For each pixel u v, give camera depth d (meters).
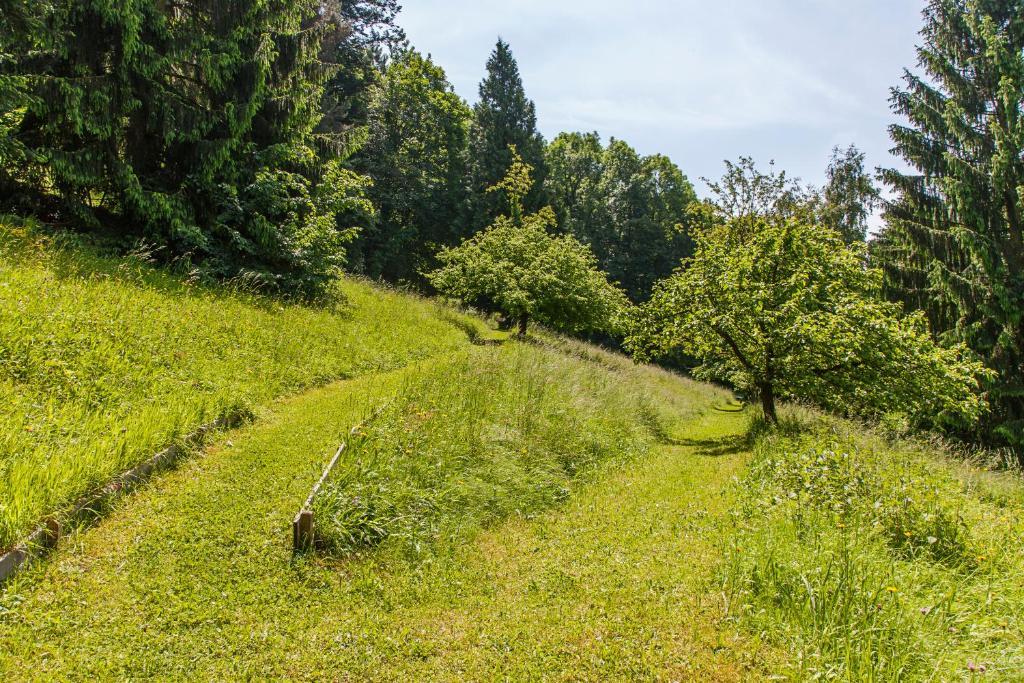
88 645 3.37
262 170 13.41
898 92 18.48
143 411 6.06
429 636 3.94
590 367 14.46
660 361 40.09
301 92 14.23
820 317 11.01
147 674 3.24
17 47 9.94
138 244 11.23
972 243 15.84
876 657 3.56
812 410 15.55
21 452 4.74
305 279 13.38
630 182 51.31
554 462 7.75
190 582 4.11
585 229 46.91
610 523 6.21
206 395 7.18
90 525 4.55
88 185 10.73
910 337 11.02
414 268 33.97
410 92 35.69
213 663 3.41
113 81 10.47
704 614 4.30
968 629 3.81
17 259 8.23
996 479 9.85
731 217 28.39
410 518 5.48
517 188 36.09
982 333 16.72
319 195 14.76
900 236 18.69
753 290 12.32
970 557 4.99
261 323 10.46
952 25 18.58
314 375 9.55
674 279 13.55
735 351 12.98
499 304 18.80
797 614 4.08
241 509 5.17
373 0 35.75
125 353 7.18
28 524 4.10
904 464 7.81
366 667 3.55
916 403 11.23
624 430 10.16
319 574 4.50
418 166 35.75
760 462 7.98
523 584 4.76
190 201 12.44
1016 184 16.50
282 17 13.52
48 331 6.75
